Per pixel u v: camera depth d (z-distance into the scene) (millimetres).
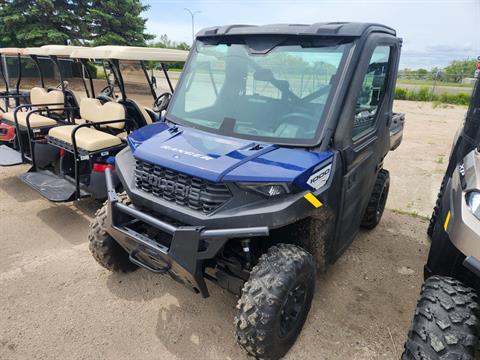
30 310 3012
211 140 2709
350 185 2865
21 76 7434
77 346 2695
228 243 2674
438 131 11250
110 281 3393
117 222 2717
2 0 19688
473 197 2117
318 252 2840
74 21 20734
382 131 3516
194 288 2566
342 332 2912
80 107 5184
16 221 4434
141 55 4543
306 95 2699
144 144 2715
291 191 2303
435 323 2023
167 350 2693
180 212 2402
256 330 2256
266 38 2914
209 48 3199
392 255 4039
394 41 3244
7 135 5328
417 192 5969
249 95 2912
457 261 2387
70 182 4465
